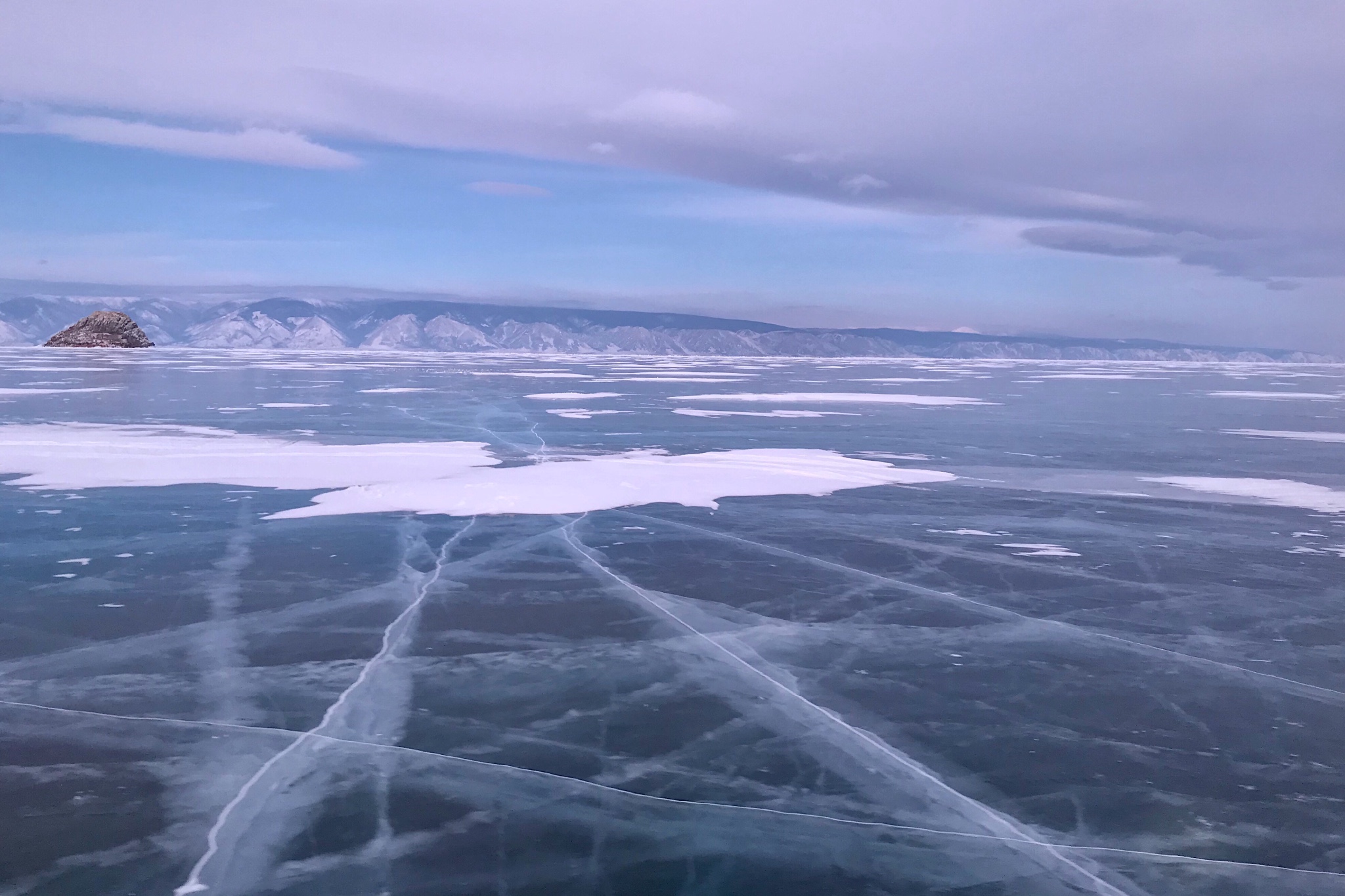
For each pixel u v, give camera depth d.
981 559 9.67
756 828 4.28
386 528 10.65
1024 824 4.39
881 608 7.88
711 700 5.82
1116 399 37.38
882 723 5.52
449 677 6.12
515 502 12.23
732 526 11.09
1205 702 5.94
